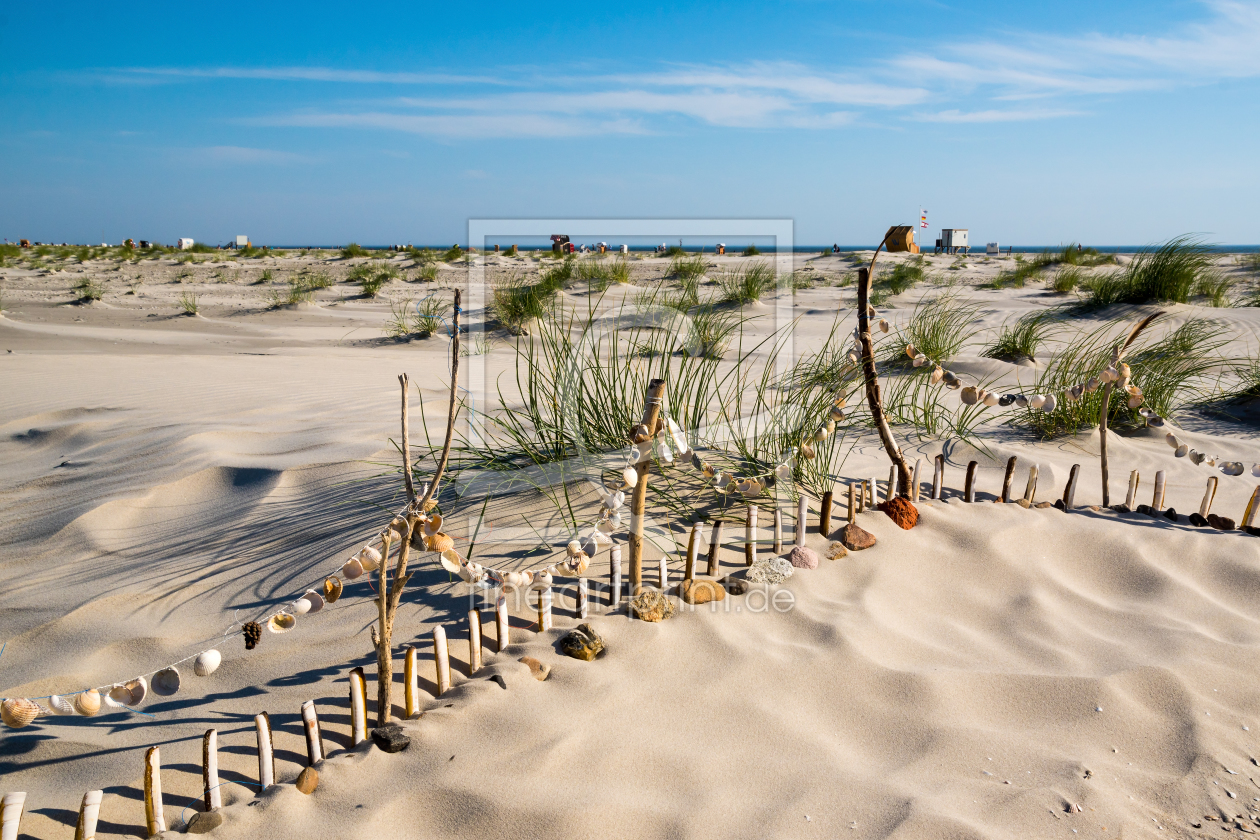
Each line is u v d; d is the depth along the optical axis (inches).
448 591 103.7
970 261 1109.7
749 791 71.2
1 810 60.0
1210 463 134.9
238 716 80.7
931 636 99.7
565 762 73.2
